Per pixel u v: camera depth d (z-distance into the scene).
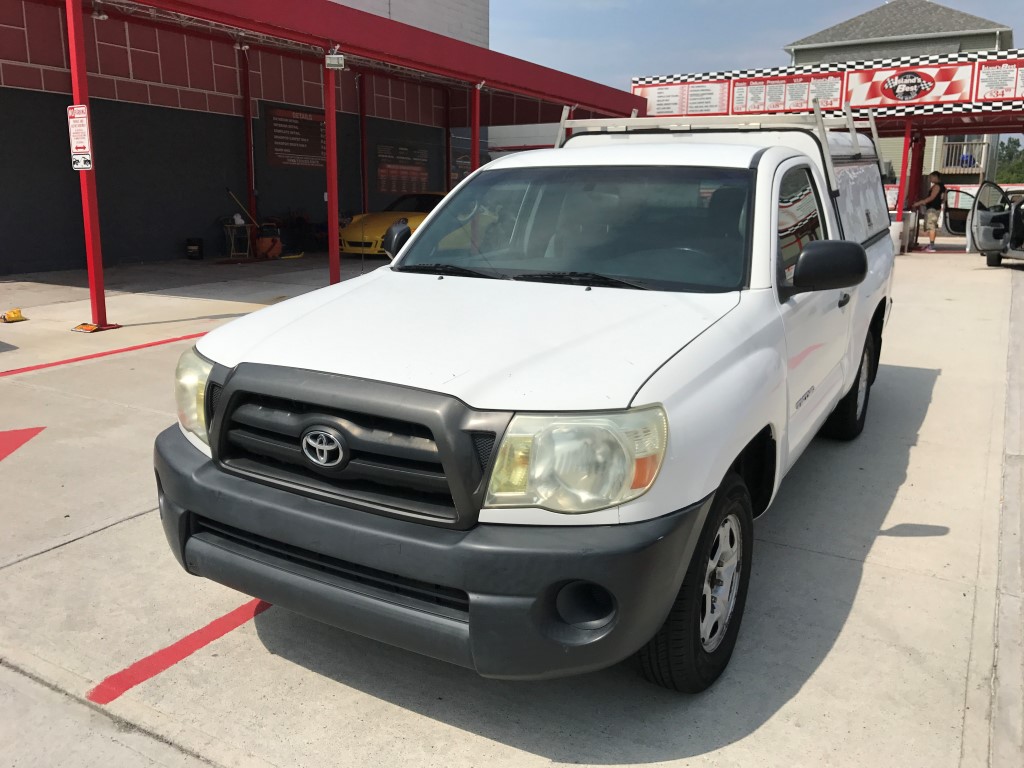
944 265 16.27
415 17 20.23
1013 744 2.67
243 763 2.59
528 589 2.32
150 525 4.24
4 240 13.38
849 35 35.62
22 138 13.39
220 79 16.38
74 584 3.65
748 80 21.00
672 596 2.49
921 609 3.50
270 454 2.69
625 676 3.05
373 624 2.50
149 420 5.89
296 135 18.03
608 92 18.66
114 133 14.68
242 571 2.72
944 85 18.50
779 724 2.78
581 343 2.71
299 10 10.62
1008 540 4.18
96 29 14.16
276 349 2.79
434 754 2.64
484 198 4.03
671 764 2.59
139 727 2.74
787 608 3.51
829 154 4.55
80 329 8.98
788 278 3.56
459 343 2.71
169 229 15.85
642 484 2.39
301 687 2.97
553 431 2.37
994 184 15.34
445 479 2.39
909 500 4.68
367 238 15.98
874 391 6.93
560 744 2.69
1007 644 3.24
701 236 3.48
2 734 2.69
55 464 5.04
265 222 16.97
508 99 20.41
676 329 2.86
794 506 4.59
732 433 2.69
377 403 2.44
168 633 3.30
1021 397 6.75
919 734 2.73
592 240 3.60
